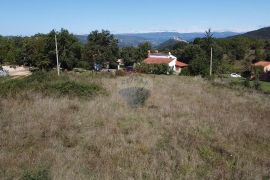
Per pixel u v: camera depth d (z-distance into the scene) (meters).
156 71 49.56
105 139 9.34
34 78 18.81
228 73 58.47
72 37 55.66
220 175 7.15
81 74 25.77
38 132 9.71
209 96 18.88
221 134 10.50
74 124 10.77
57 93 15.38
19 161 7.40
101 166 7.40
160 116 12.48
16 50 69.62
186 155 8.23
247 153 8.83
